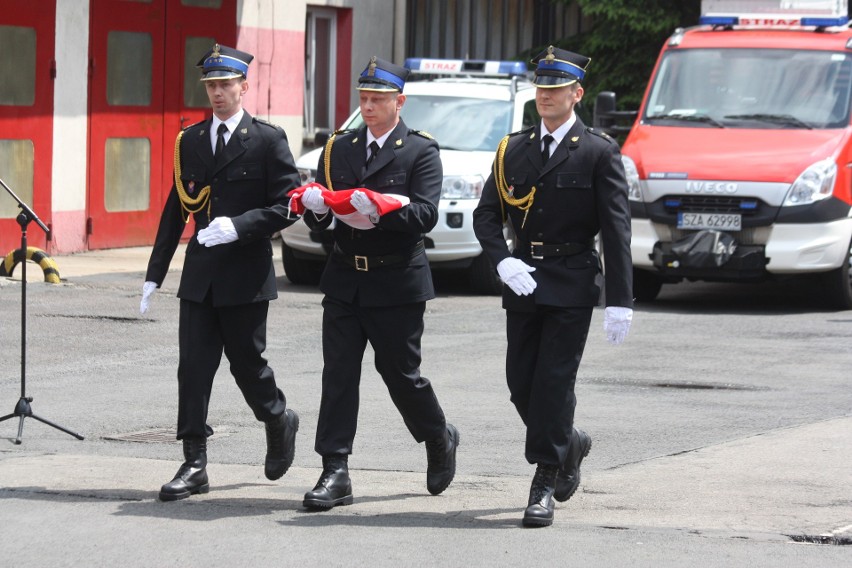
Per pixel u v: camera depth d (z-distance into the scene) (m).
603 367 27.47
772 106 37.25
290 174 17.70
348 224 16.67
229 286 17.38
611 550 15.20
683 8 54.72
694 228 35.16
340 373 17.11
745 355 28.94
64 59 42.69
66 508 16.77
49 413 22.55
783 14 39.50
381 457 20.02
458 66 43.69
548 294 16.42
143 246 46.12
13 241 41.50
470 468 19.36
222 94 17.62
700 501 17.34
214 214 17.70
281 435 18.12
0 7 40.62
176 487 17.22
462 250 36.81
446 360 27.95
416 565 14.61
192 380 17.52
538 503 16.28
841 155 35.62
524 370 16.91
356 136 17.33
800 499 17.41
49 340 29.06
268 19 50.66
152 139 46.22
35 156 41.94
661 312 35.66
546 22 60.56
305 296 36.59
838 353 29.25
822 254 34.94
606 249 16.50
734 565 14.64
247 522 16.27
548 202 16.56
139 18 45.31
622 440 21.06
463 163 37.09
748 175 34.81
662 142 36.50
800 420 22.53
